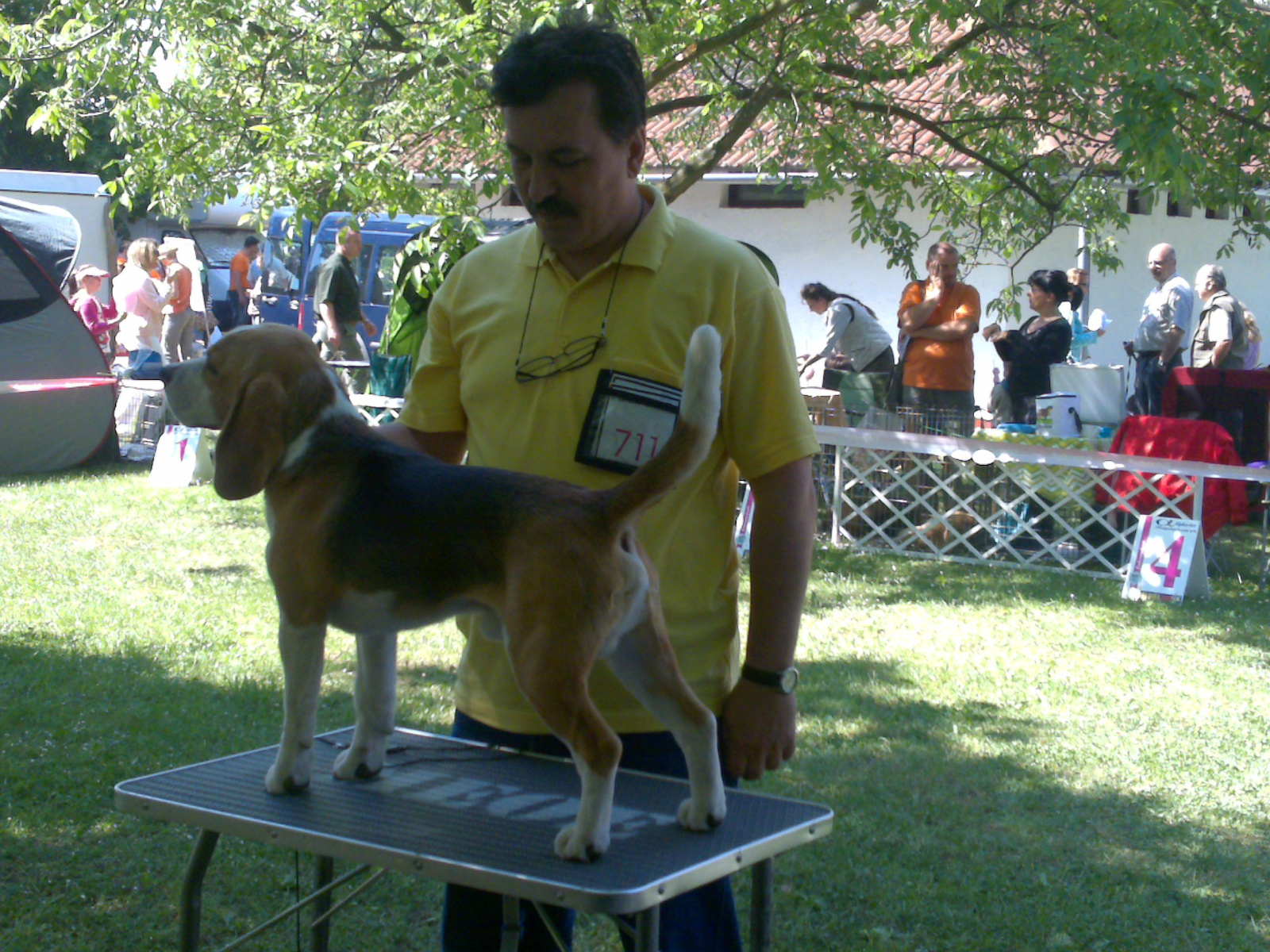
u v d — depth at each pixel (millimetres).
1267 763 5129
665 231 2330
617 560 1936
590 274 2318
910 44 8836
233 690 5785
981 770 5055
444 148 8102
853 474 9531
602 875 1816
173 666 6078
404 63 7930
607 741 1881
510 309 2426
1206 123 8039
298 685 2139
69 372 11773
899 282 15453
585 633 1891
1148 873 4211
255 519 9562
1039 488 8898
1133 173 7695
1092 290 16375
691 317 2303
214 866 4180
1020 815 4645
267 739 5199
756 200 16219
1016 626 7195
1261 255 19047
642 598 1989
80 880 4016
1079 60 7043
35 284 11547
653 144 9891
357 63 8367
